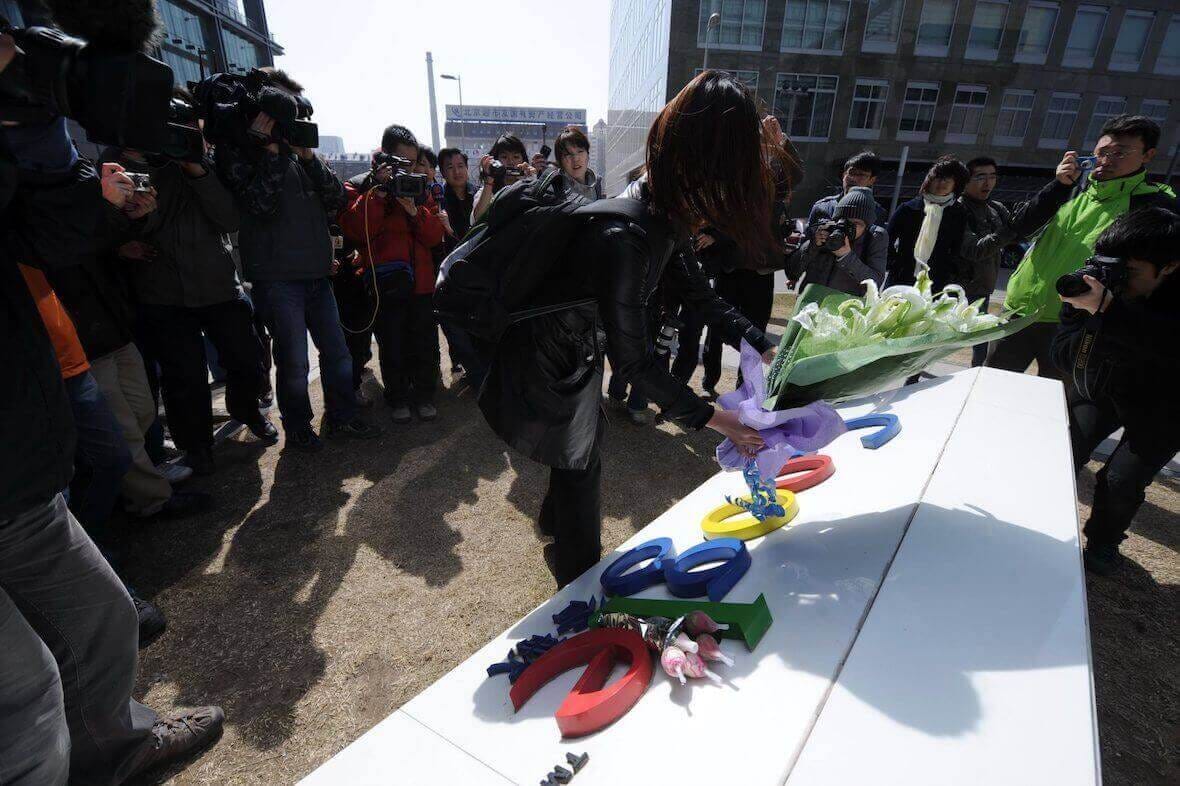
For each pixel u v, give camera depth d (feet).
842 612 4.02
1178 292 6.43
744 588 4.43
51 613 3.70
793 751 2.98
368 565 8.04
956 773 2.79
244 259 9.80
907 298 4.61
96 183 3.99
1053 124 80.89
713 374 13.78
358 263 12.42
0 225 3.52
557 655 3.78
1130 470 7.32
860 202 11.03
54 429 3.37
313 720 5.65
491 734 3.35
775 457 4.26
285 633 6.77
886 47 75.46
